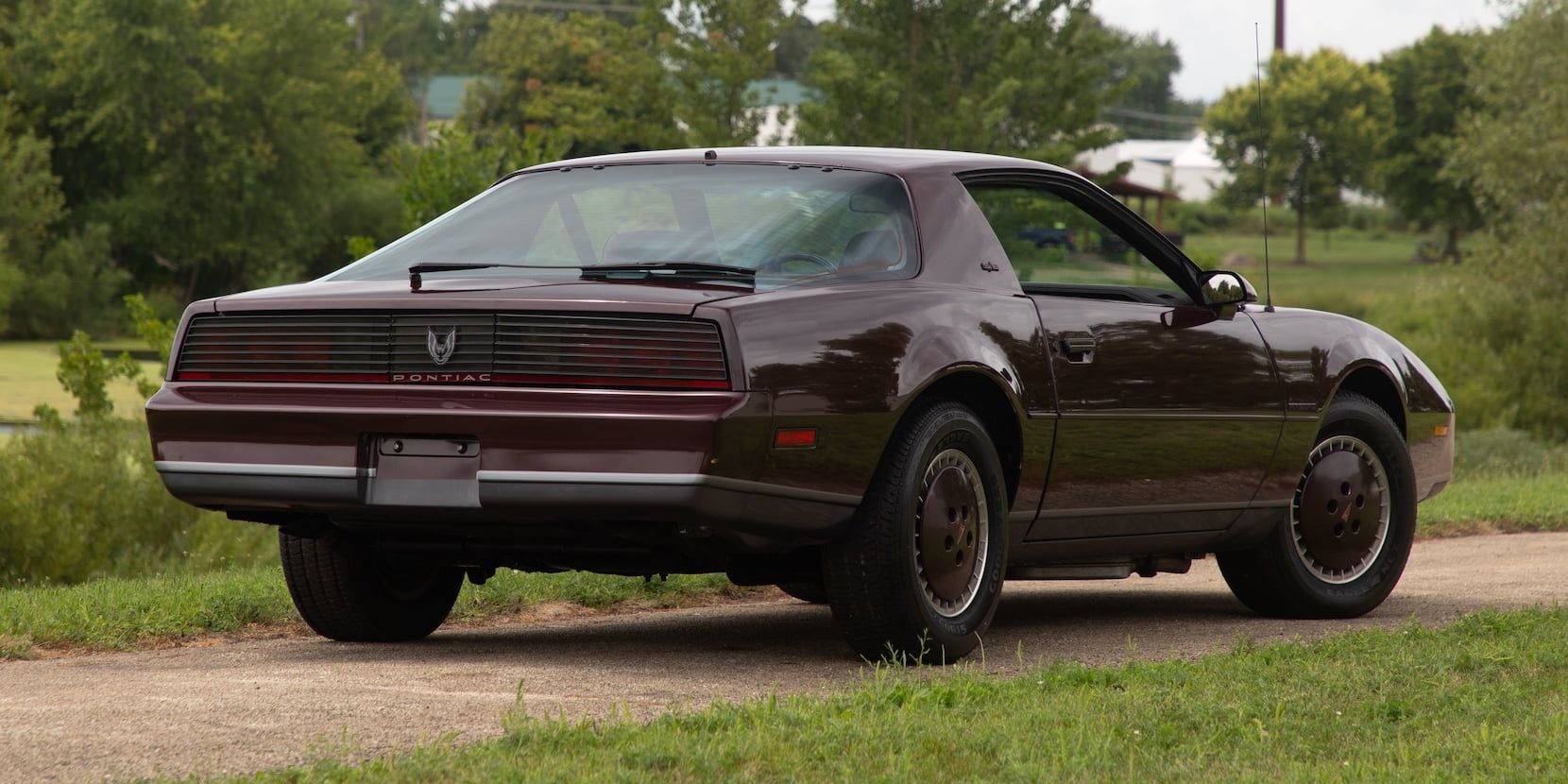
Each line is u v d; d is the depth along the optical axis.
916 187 9.67
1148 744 6.89
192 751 6.73
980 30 49.22
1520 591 13.44
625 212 9.46
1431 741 6.99
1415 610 12.44
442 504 8.33
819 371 8.45
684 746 6.55
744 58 56.28
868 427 8.67
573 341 8.14
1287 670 8.71
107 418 22.98
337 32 107.62
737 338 8.12
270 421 8.62
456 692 8.18
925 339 9.03
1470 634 9.96
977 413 9.83
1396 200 172.25
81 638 10.52
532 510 8.17
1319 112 171.00
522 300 8.21
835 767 6.39
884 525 8.94
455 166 28.14
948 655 9.30
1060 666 8.76
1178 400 10.68
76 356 23.03
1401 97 174.12
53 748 6.77
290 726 7.21
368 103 123.44
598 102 60.34
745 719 7.18
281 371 8.70
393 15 181.75
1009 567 10.62
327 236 111.25
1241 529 11.51
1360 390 12.68
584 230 9.37
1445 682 8.32
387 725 7.26
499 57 142.75
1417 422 12.65
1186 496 10.91
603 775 6.11
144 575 20.09
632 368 8.08
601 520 8.45
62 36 99.69
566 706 7.88
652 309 8.12
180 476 8.89
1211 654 9.63
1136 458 10.47
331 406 8.47
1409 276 130.62
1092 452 10.16
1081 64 52.09
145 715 7.45
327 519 9.26
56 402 48.09
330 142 107.06
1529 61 51.78
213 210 102.25
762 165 9.73
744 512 8.25
